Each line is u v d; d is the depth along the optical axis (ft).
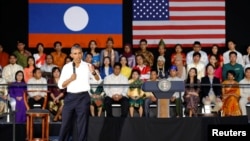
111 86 128.57
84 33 152.76
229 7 155.43
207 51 153.17
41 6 152.25
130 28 153.69
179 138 111.34
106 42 149.38
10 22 152.66
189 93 125.59
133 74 130.62
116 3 153.28
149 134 111.24
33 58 138.82
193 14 152.76
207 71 134.31
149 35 152.87
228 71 131.03
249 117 130.62
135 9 152.87
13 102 126.93
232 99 125.18
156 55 152.87
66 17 152.66
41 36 152.25
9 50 152.66
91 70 99.50
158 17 153.07
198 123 111.65
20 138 117.70
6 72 137.80
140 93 127.65
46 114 112.16
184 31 152.76
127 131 111.86
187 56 145.69
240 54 144.66
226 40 154.40
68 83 97.60
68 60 136.87
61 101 126.21
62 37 152.56
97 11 153.07
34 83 129.70
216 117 112.06
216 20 152.87
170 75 133.18
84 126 99.55
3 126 117.50
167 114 110.63
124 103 127.24
